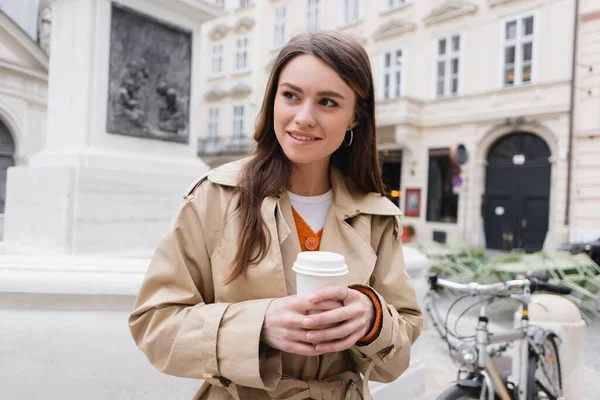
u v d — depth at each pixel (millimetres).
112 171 2934
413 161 13938
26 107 8672
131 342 1759
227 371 796
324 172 1060
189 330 835
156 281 911
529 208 12031
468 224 12891
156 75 3455
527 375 2184
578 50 10797
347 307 772
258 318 800
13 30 8141
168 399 1766
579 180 10836
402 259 1084
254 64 19109
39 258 1953
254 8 19047
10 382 1696
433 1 13453
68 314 1741
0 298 1697
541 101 11453
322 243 985
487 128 12570
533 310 2918
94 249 2830
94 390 1737
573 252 7387
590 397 3096
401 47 14188
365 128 1062
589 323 4961
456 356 2104
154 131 3432
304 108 896
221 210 938
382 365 986
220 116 20531
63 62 3152
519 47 11914
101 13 3096
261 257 883
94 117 3068
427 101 13688
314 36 930
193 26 3719
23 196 3008
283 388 910
